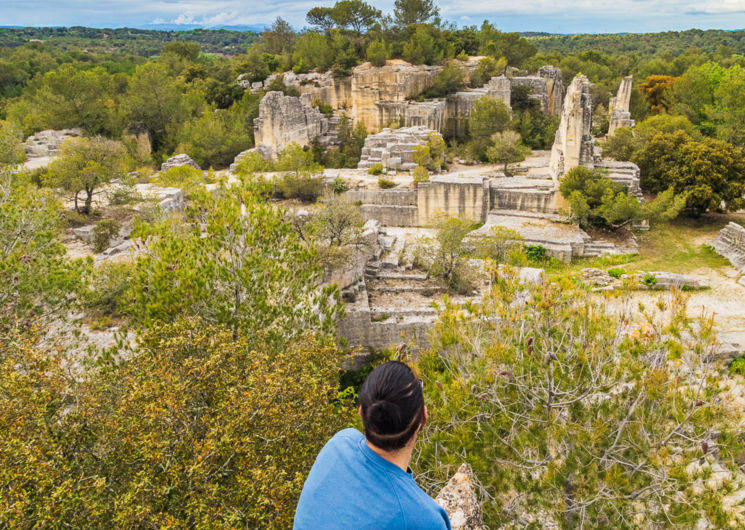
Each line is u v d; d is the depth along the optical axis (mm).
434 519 2582
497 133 59000
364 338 27016
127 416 10664
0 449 8781
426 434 11977
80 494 9039
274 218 17469
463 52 93500
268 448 10969
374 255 34781
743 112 61094
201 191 17500
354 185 52656
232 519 8812
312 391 11969
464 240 37188
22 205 18719
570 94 47281
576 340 12305
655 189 50281
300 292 17766
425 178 50125
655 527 10492
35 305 16250
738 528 9641
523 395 11766
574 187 45094
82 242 33625
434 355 13953
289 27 116562
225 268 16172
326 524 2570
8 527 7977
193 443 10125
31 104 78375
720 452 10266
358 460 2756
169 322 15047
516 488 10922
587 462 10445
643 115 84625
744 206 45406
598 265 39906
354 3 98875
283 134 67562
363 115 81750
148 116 73562
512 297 13875
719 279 36938
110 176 39156
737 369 24703
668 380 10805
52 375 11117
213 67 110438
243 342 13180
